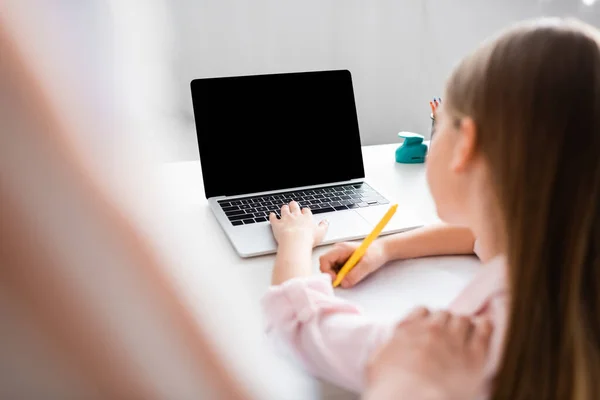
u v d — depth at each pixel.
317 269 0.83
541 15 1.73
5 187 0.21
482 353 0.47
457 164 0.52
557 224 0.45
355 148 1.14
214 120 1.04
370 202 1.04
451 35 2.08
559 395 0.45
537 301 0.45
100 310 0.23
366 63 2.23
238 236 0.89
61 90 0.20
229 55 2.13
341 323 0.62
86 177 0.22
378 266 0.82
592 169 0.45
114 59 0.21
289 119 1.09
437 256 0.87
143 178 0.23
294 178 1.09
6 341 0.23
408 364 0.45
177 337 0.25
